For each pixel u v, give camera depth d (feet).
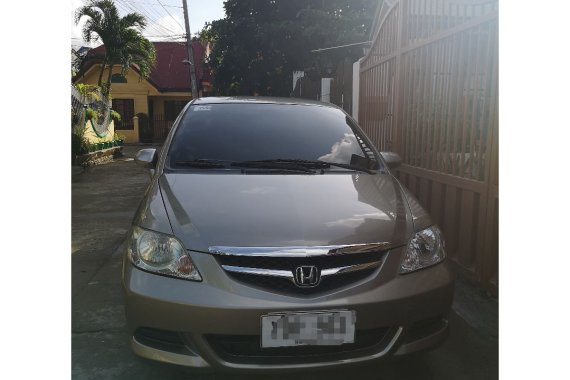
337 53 50.42
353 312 6.82
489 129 11.14
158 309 6.82
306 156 10.23
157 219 7.69
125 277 7.32
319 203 8.09
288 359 6.82
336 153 10.45
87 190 28.45
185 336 6.84
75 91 39.86
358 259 7.17
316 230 7.25
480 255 11.68
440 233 8.31
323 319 6.73
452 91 13.03
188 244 7.11
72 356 8.91
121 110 77.10
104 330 9.94
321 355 6.91
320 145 10.59
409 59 16.12
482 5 12.22
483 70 11.65
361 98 23.20
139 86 76.23
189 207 7.84
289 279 6.82
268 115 11.32
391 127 18.21
